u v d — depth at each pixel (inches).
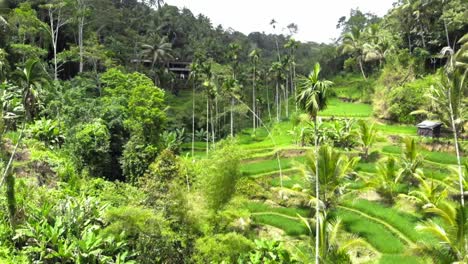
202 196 1011.3
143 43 3206.2
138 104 1674.5
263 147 1888.5
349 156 1541.6
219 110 2908.5
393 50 2628.0
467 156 1427.2
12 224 917.8
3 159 1184.8
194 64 2564.0
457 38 2359.7
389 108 1995.6
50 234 859.4
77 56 2303.2
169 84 3361.2
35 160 1267.2
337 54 3732.8
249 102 3223.4
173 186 946.1
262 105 3405.5
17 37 2079.2
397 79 2192.4
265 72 3442.4
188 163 1220.5
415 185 1259.2
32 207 938.7
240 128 2920.8
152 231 866.8
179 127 2743.6
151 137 1643.7
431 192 1076.5
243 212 1004.6
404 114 1943.9
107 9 2955.2
